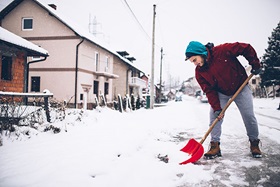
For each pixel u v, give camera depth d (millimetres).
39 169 2094
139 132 4312
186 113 10062
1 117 3543
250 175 2061
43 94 4309
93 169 2125
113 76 20828
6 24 17047
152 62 15625
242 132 4477
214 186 1843
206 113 10109
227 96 2850
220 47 2557
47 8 15938
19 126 3734
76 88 15742
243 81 2713
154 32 15867
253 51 2518
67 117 5258
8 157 2447
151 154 2863
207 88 2812
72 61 15891
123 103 13070
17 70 9062
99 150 2797
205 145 3385
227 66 2561
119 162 2408
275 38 27547
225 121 6629
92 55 18078
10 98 4641
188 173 2127
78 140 3352
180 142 3645
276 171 2139
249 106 2658
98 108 7594
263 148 3029
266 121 6617
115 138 3582
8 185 1736
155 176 2037
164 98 38719
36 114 4547
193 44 2494
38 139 3309
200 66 2631
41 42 16422
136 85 29375
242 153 2844
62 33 16125
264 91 29344
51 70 16172
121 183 1864
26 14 16703
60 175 1956
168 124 5930
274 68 26484
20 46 7797
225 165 2369
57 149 2793
